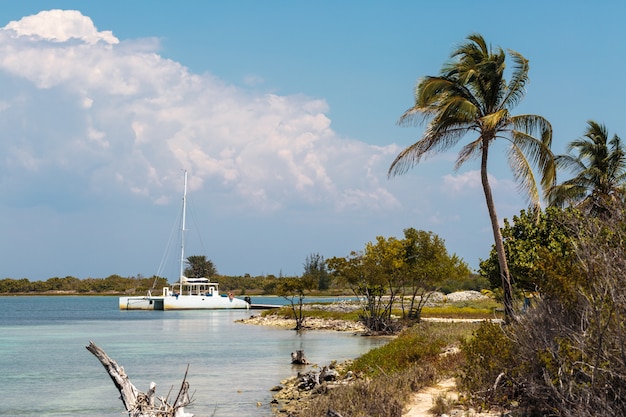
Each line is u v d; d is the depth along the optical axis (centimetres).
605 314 1205
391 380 2181
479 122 3102
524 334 1500
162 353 4644
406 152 3178
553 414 1372
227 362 4028
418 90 3119
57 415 2450
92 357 4506
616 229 1260
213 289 13262
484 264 4406
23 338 6259
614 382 1216
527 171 3033
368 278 6209
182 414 1448
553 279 1362
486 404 1617
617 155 4294
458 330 4116
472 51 3153
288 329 7206
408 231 6631
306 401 2489
